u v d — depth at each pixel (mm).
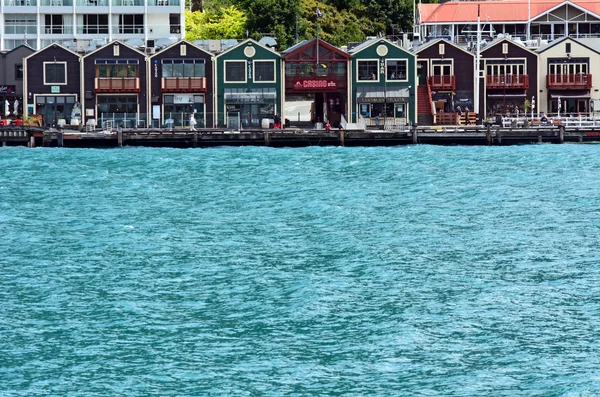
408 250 188750
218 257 184875
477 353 139000
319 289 163750
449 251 188000
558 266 177000
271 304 157500
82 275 172750
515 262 179750
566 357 137500
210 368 134875
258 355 138750
